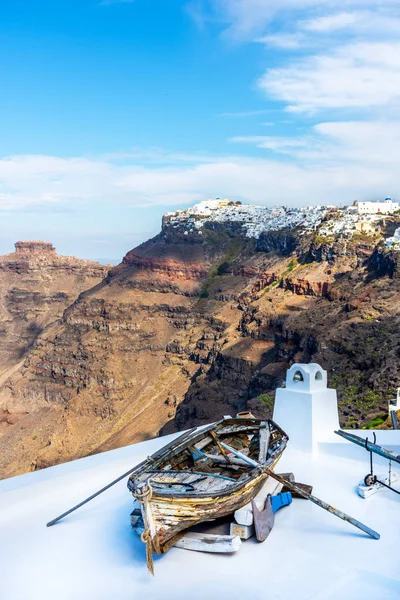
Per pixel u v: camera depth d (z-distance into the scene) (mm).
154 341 196750
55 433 171000
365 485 9953
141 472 8828
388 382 93062
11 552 8430
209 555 8188
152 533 7750
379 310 126250
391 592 7336
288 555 8125
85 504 9898
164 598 7328
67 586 7641
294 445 11688
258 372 137250
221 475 8609
